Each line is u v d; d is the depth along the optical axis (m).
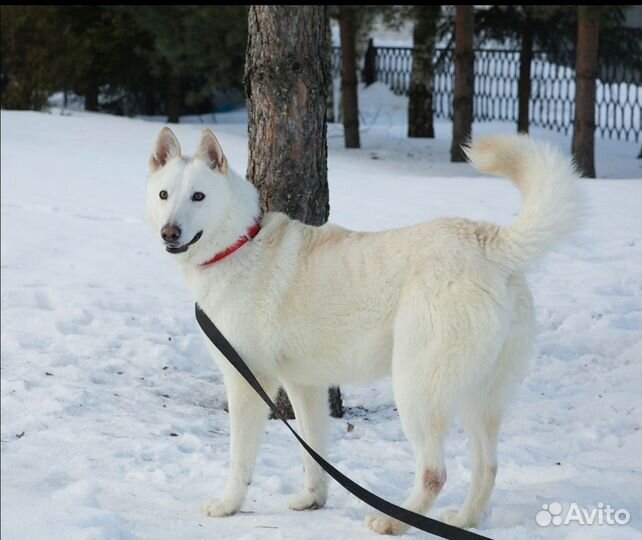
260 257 4.62
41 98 21.55
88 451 5.78
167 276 9.89
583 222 4.20
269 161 6.32
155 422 6.34
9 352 7.81
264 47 6.27
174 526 4.54
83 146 16.56
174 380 7.35
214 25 19.78
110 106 25.62
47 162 14.97
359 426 6.30
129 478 5.35
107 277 9.78
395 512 3.98
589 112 15.80
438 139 20.67
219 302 4.63
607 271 9.07
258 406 4.72
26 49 21.44
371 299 4.37
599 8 15.52
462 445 5.80
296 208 6.33
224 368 4.70
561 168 4.20
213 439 6.07
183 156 4.80
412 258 4.30
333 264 4.49
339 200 12.03
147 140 17.52
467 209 11.34
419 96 20.81
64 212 12.08
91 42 22.58
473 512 4.38
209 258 4.63
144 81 24.36
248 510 4.80
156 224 4.77
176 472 5.41
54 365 7.52
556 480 4.92
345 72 18.97
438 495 4.68
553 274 9.11
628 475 4.87
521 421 6.08
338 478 4.16
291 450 5.76
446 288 4.18
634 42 20.45
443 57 23.55
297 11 6.22
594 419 6.09
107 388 7.07
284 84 6.26
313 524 4.51
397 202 11.87
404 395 4.24
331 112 23.33
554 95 25.16
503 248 4.21
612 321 7.79
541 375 6.94
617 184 12.16
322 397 4.86
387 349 4.39
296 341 4.55
